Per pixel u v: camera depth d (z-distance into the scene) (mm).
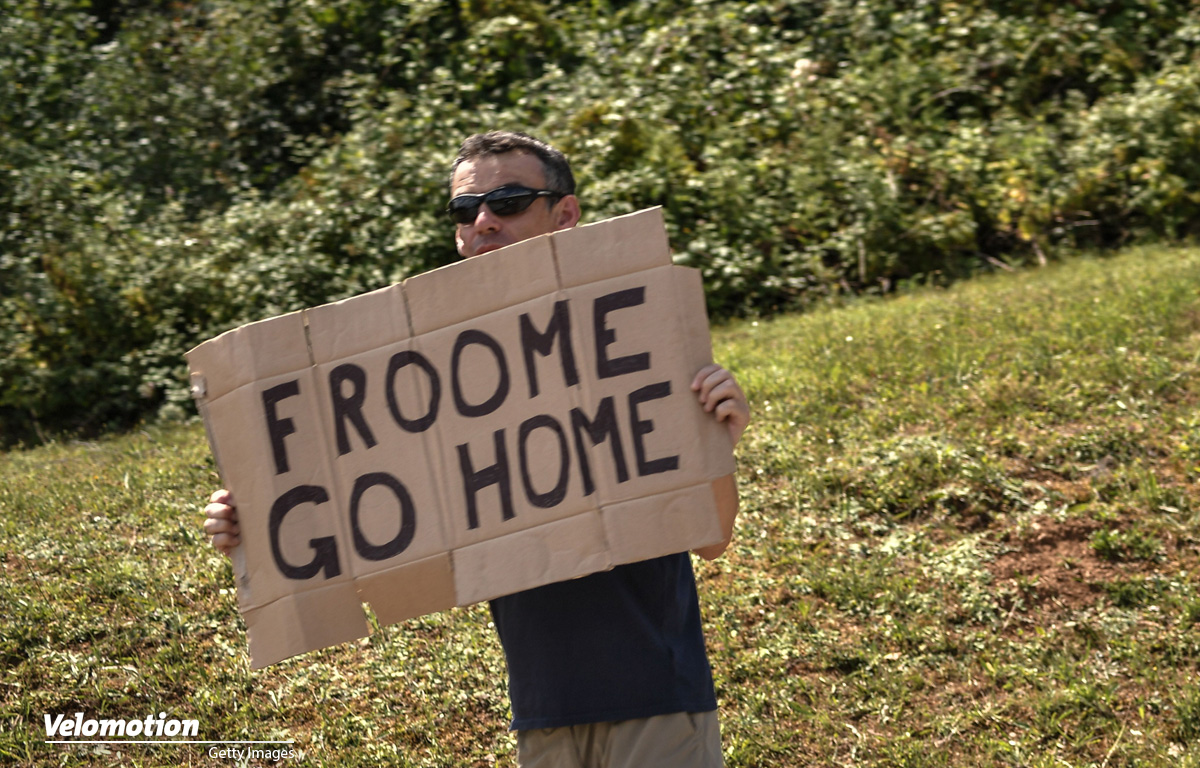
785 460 5219
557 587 1982
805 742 3570
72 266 8172
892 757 3443
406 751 3650
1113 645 3852
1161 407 5207
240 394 2016
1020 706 3635
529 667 1984
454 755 3625
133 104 10703
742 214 9000
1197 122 9062
